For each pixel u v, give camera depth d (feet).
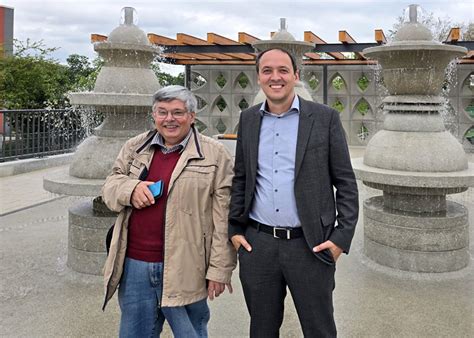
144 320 7.20
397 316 10.43
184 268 6.88
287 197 6.78
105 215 12.87
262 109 7.06
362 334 9.60
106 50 12.72
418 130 13.17
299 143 6.73
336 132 6.85
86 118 17.48
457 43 31.65
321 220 6.77
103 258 12.68
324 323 6.97
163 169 7.09
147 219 7.01
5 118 31.65
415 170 12.65
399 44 12.76
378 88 39.91
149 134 7.48
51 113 35.53
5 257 14.46
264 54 6.87
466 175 11.92
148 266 7.02
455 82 37.58
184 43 34.47
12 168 31.04
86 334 9.59
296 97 7.04
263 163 6.97
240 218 7.18
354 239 16.52
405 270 13.05
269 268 6.98
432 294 11.64
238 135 7.43
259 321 7.22
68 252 13.47
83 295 11.57
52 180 12.23
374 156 13.57
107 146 12.71
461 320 10.19
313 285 6.81
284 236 6.84
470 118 37.52
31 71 47.98
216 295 7.13
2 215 19.97
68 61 69.56
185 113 6.98
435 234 12.77
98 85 12.84
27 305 10.97
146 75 13.15
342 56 39.55
